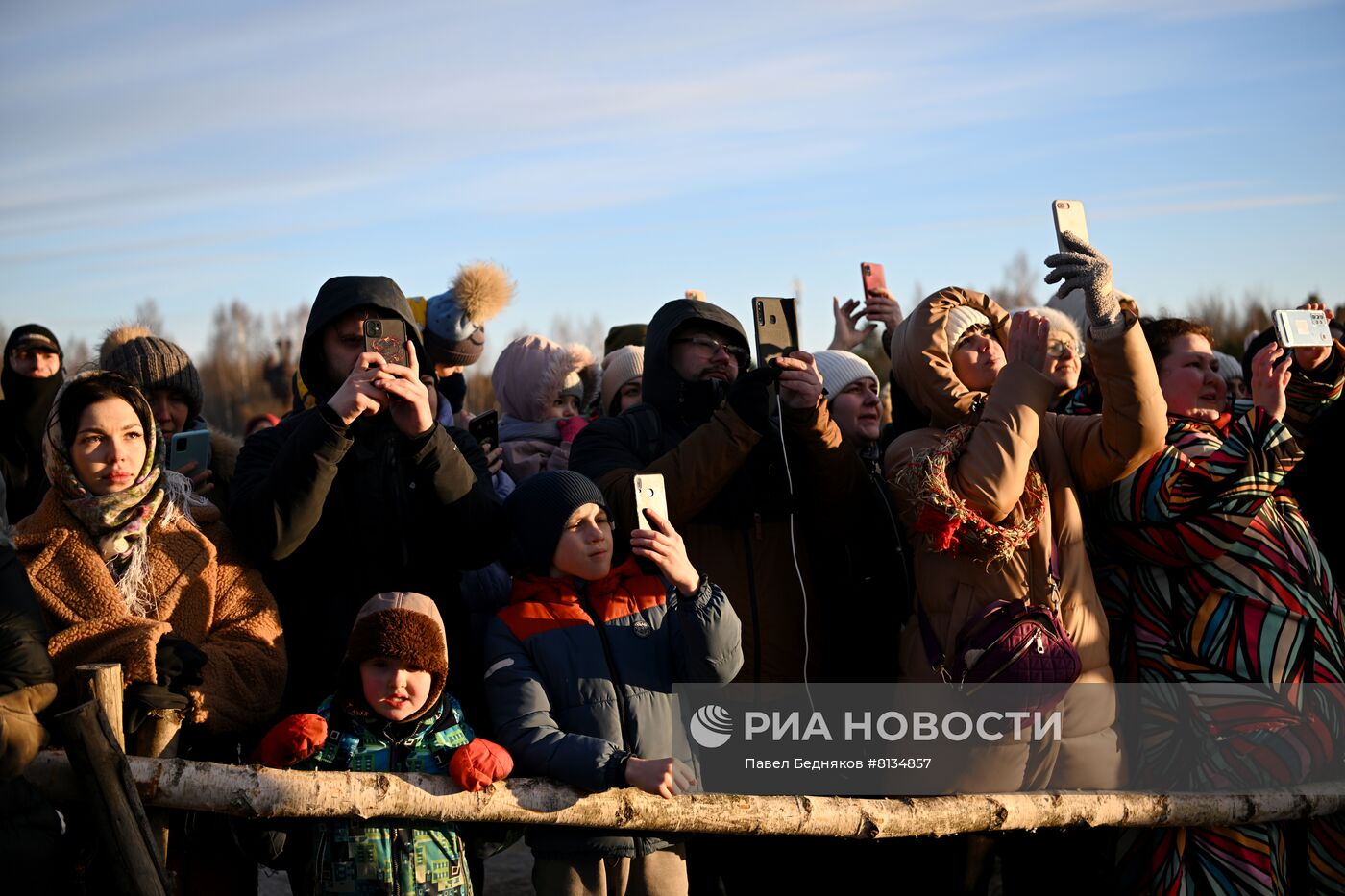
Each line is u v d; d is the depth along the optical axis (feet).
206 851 10.40
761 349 12.01
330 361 11.27
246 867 10.78
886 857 12.42
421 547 10.90
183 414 13.50
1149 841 11.94
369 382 10.07
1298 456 11.60
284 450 10.18
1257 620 11.94
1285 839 12.28
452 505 10.65
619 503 11.75
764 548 12.05
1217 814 11.43
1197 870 11.70
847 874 12.48
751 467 12.10
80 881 9.35
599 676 10.33
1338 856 12.46
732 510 12.05
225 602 10.42
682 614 10.34
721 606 10.37
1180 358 13.51
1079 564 11.74
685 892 10.75
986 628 11.07
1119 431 11.62
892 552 12.07
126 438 10.01
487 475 11.94
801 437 11.76
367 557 10.84
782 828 10.21
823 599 12.30
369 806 9.18
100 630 9.56
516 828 10.57
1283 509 12.94
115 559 10.14
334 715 9.89
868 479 12.41
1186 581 12.23
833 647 12.23
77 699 9.10
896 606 12.09
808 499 12.10
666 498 11.57
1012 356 11.69
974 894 12.18
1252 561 12.14
